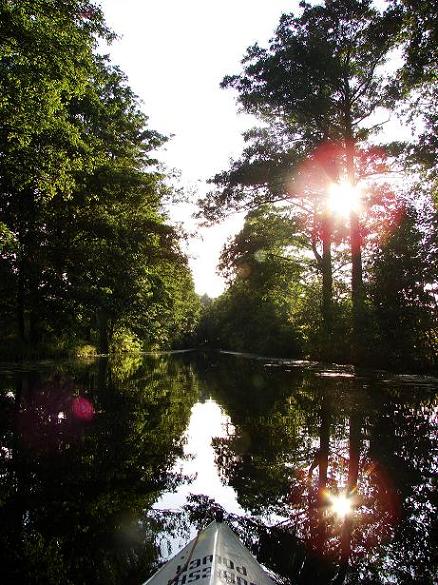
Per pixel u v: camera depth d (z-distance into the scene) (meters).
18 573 3.90
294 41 20.80
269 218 28.11
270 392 16.30
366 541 4.61
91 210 23.14
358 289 21.67
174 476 6.68
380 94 21.33
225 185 23.06
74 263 22.84
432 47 15.30
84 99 21.23
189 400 14.37
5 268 21.66
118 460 7.42
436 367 19.53
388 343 20.41
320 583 3.77
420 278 18.75
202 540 3.60
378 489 6.16
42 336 27.31
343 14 20.62
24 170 17.30
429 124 19.42
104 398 13.91
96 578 3.80
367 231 22.23
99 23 17.05
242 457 7.73
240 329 64.19
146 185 24.53
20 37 14.19
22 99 14.62
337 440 8.92
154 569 3.96
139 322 39.12
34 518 5.07
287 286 32.59
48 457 7.45
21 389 14.59
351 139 21.98
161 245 28.94
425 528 4.91
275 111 22.55
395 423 10.49
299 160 21.61
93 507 5.41
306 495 5.91
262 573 3.36
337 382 18.50
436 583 3.81
